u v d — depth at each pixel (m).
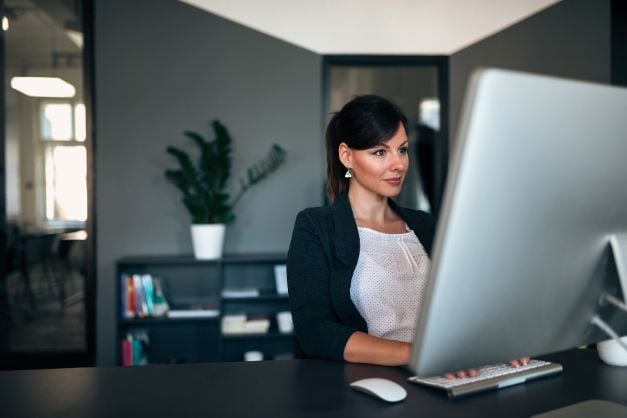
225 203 4.32
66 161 4.26
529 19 4.36
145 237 4.27
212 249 3.97
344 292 1.46
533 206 0.75
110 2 4.26
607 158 0.79
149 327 4.22
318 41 4.38
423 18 4.43
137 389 1.13
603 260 0.85
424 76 4.57
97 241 4.25
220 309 3.96
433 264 0.73
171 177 4.05
